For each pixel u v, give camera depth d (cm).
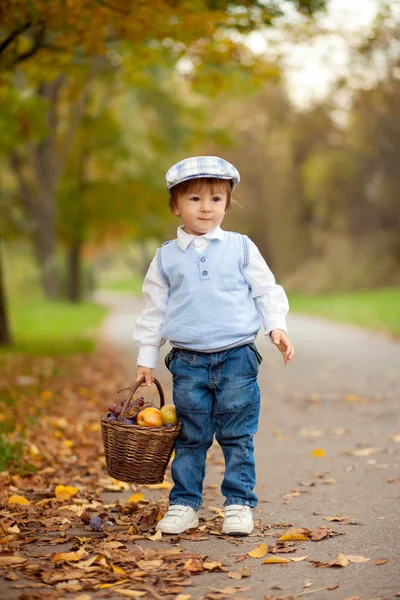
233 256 480
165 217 3700
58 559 411
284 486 604
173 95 3312
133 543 452
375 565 407
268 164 5312
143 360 489
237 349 475
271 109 4391
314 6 1096
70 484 602
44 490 580
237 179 482
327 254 5172
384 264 5016
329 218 5112
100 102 3522
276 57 1267
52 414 888
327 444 772
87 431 808
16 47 1028
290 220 5288
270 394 1123
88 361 1484
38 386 1083
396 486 596
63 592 368
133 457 464
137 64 1241
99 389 1106
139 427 461
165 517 476
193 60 1211
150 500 556
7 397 953
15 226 3575
